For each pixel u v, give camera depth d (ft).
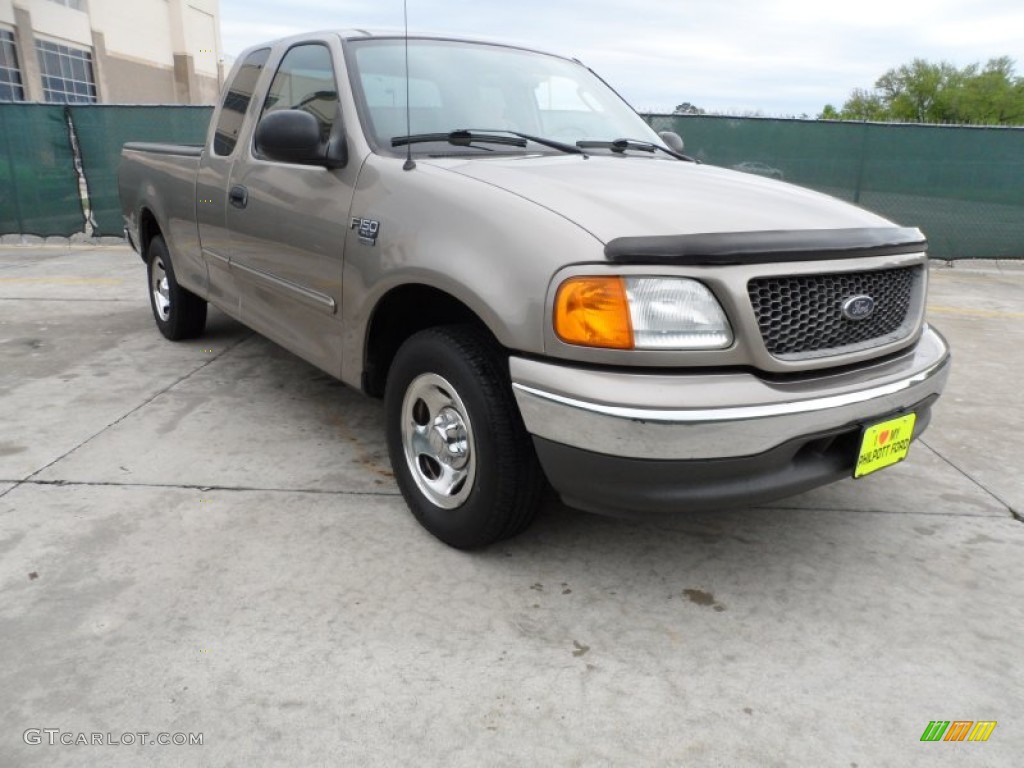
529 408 7.62
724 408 7.13
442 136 10.35
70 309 21.34
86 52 111.65
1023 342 20.39
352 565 8.87
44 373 15.53
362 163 9.88
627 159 10.70
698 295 7.22
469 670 7.25
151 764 6.07
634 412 7.05
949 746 6.53
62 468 11.12
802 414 7.41
